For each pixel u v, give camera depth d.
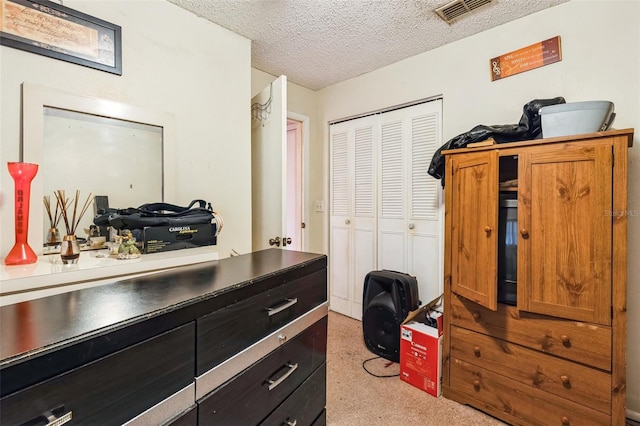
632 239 1.62
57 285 0.96
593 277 1.35
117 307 0.74
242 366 0.94
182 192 1.80
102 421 0.61
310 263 1.29
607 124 1.49
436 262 2.46
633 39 1.59
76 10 1.40
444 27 2.06
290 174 3.43
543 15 1.86
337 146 3.17
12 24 1.24
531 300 1.50
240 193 2.13
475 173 1.65
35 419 0.52
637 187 1.60
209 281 0.98
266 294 1.04
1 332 0.59
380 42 2.25
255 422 1.00
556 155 1.43
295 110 3.09
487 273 1.57
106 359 0.61
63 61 1.37
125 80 1.56
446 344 1.83
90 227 1.44
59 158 1.35
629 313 1.63
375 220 2.86
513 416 1.57
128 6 1.57
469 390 1.73
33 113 1.28
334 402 1.77
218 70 1.99
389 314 2.22
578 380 1.39
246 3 1.76
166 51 1.72
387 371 2.10
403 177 2.65
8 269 0.99
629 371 1.63
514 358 1.57
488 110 2.11
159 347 0.71
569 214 1.40
